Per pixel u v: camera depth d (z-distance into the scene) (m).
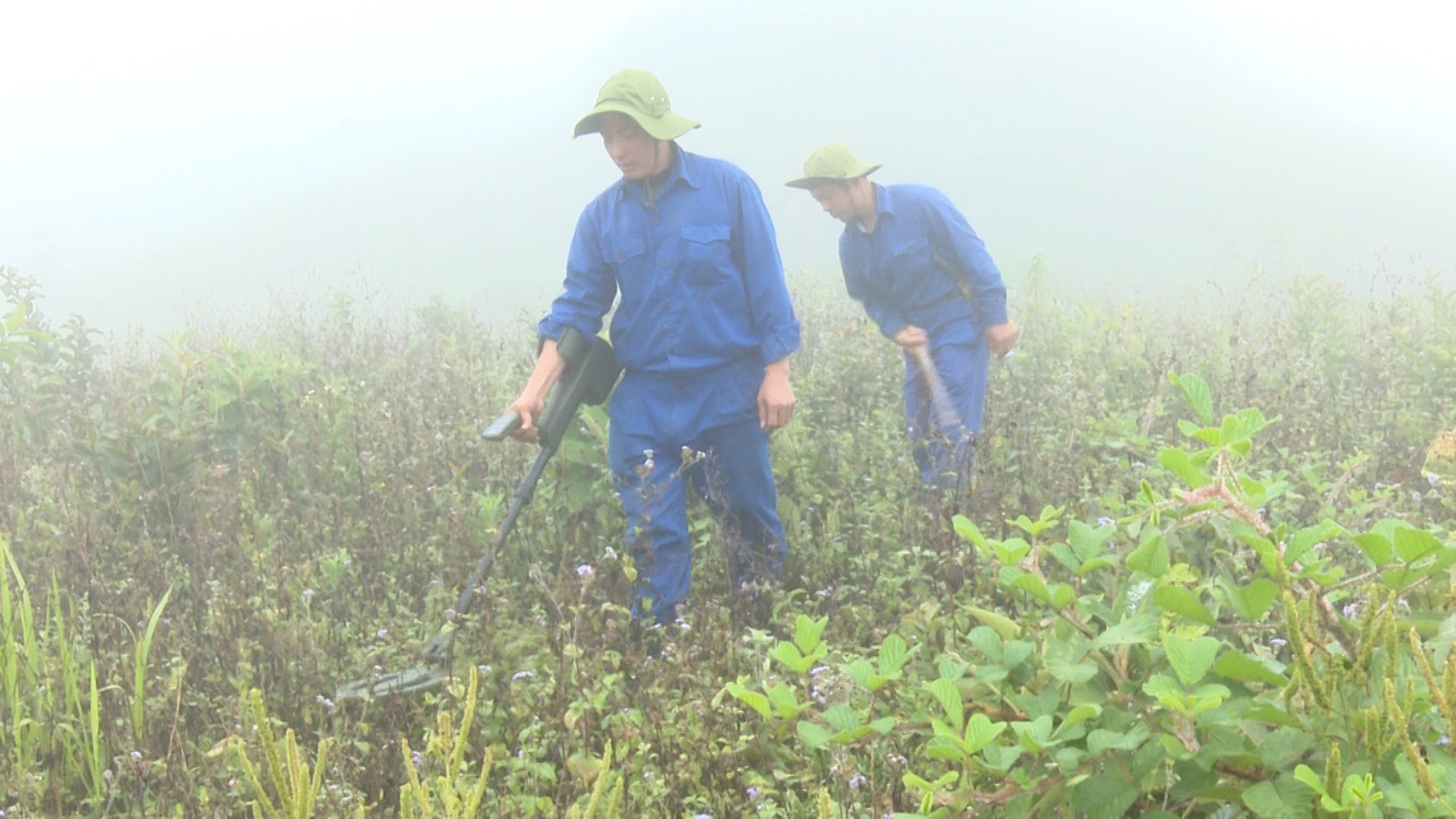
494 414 5.79
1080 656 1.94
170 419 5.17
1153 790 1.90
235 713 2.96
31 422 5.86
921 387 5.24
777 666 3.13
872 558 3.96
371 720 3.07
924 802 1.88
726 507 4.00
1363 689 1.78
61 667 3.12
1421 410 5.59
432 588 3.71
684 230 3.86
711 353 3.92
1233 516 1.96
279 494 4.82
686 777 2.66
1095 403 5.73
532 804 2.56
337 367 7.70
